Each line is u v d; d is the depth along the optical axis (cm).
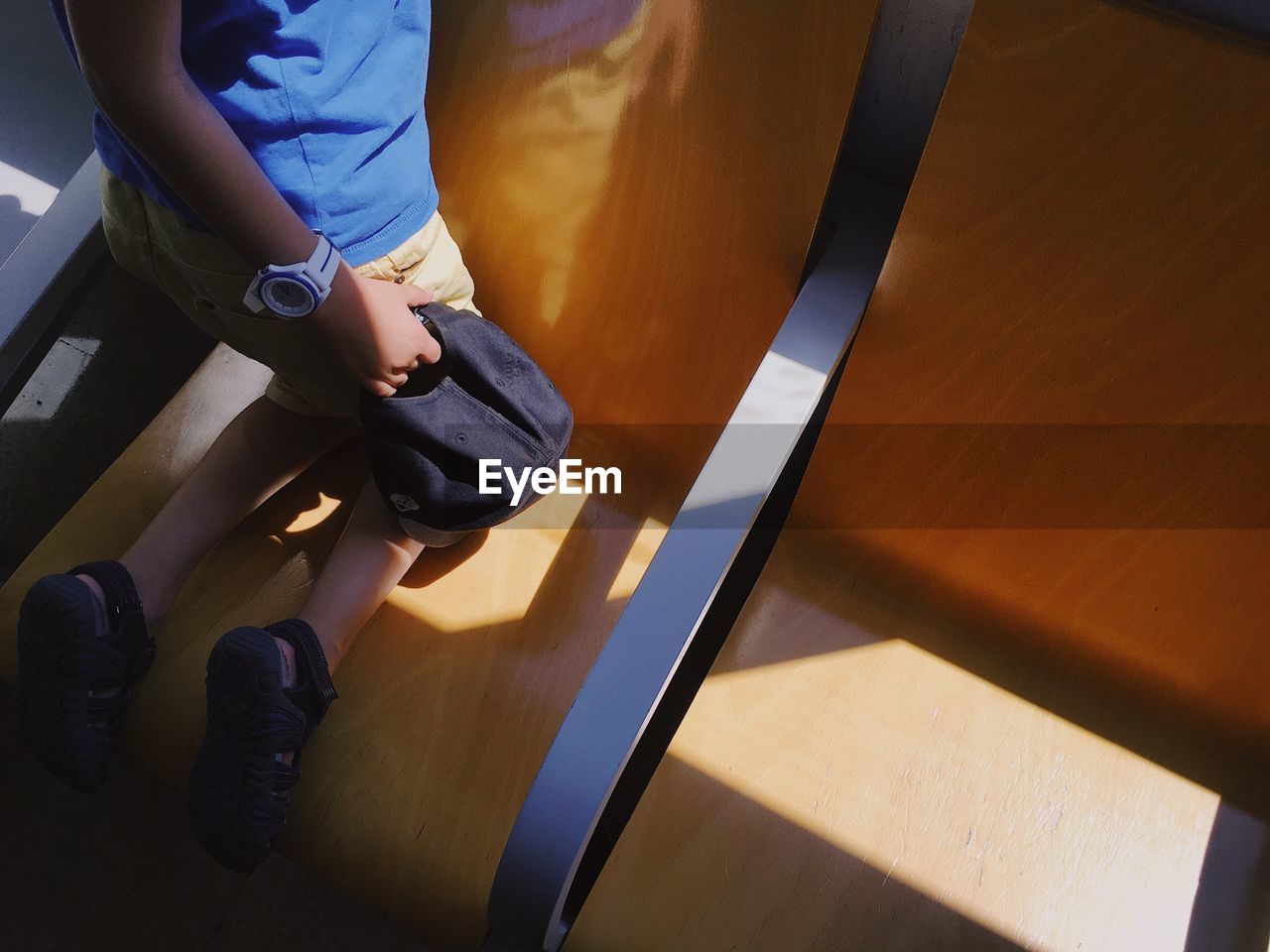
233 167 70
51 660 89
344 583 97
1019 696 95
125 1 60
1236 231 69
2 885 136
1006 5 68
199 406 111
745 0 76
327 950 136
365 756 93
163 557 98
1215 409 77
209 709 88
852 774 92
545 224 94
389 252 87
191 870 138
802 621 99
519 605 100
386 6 77
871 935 86
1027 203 75
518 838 75
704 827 90
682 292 92
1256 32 64
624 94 84
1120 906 87
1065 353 80
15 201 133
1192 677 91
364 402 89
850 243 89
